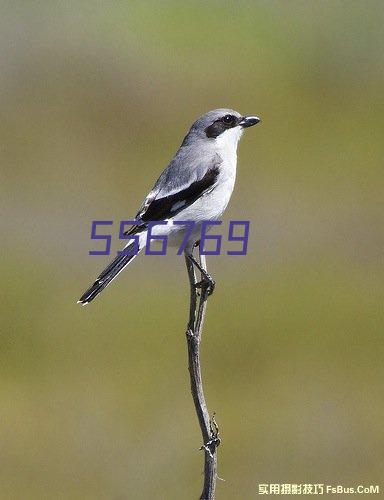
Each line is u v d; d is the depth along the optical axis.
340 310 14.63
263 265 15.80
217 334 13.90
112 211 18.95
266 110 23.44
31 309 14.56
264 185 19.55
